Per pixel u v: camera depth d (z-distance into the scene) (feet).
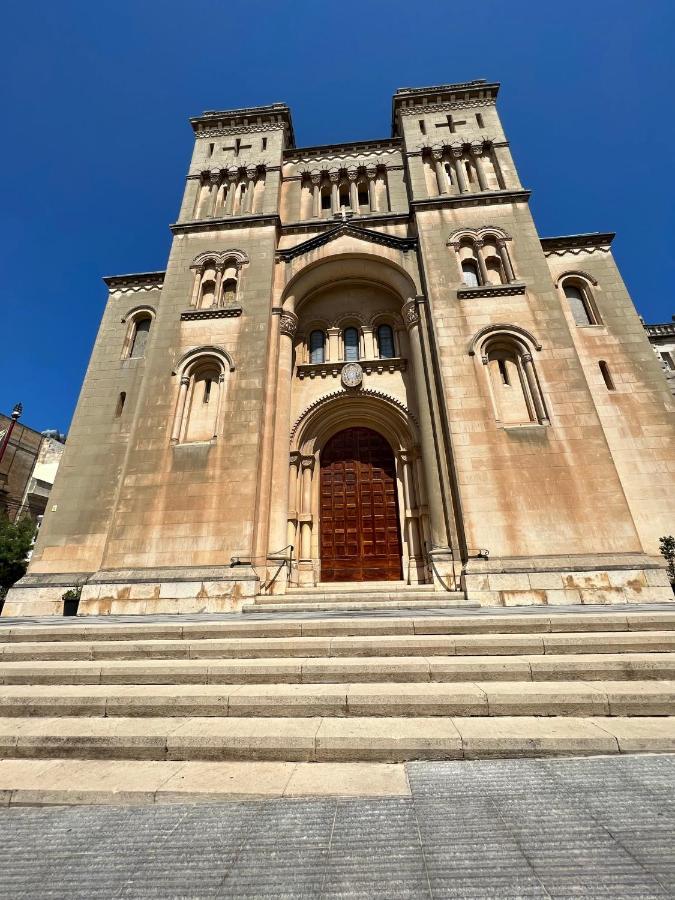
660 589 38.47
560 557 40.93
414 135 69.97
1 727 16.44
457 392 49.06
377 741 14.37
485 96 71.77
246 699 17.15
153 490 47.85
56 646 22.63
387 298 66.23
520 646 21.01
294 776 13.28
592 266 60.29
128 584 43.27
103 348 64.54
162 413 51.83
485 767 13.46
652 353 54.19
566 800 11.48
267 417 52.60
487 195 61.05
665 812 10.86
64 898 8.75
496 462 45.29
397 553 54.60
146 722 16.55
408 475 55.98
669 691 16.69
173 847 10.19
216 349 54.44
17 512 119.24
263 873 9.22
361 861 9.46
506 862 9.30
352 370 59.41
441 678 18.75
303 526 55.21
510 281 55.47
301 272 61.98
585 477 43.86
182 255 63.16
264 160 71.51
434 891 8.54
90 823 11.37
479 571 40.78
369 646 21.48
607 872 8.93
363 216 66.03
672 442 49.73
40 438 130.00
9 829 11.23
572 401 47.11
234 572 43.27
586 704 16.39
